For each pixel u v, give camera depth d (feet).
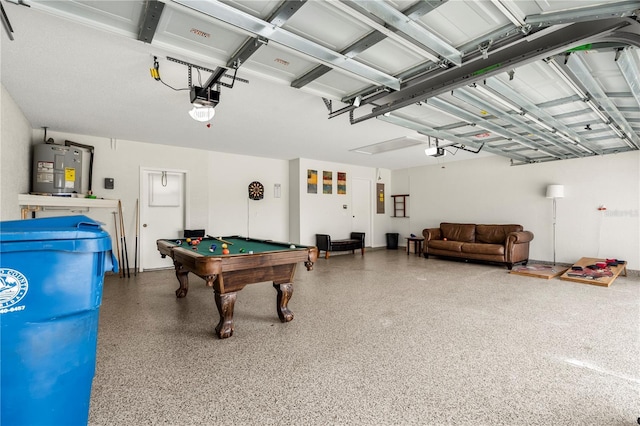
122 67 8.73
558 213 20.35
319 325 9.78
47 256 3.91
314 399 5.89
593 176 19.06
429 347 8.18
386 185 30.45
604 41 6.27
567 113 11.71
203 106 8.84
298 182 23.98
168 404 5.71
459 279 16.47
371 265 20.95
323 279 16.55
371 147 20.20
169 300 12.45
